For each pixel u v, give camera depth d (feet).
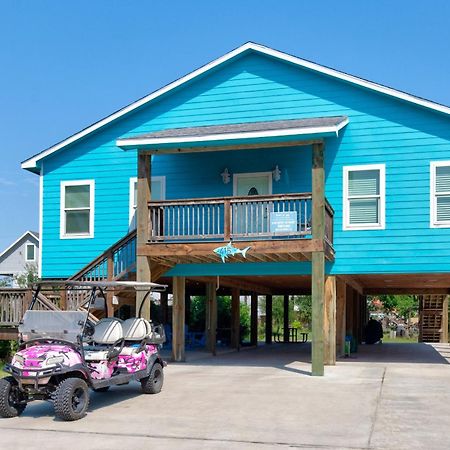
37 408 34.32
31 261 189.98
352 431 28.14
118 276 52.95
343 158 54.75
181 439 26.86
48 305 49.62
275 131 48.39
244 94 58.18
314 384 42.88
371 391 39.65
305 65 55.67
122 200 60.54
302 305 158.61
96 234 60.95
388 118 54.08
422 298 107.55
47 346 32.12
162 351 71.87
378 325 99.09
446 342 105.81
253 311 87.61
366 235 53.78
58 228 62.13
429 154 52.90
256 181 57.36
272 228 49.06
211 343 69.31
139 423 30.04
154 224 51.47
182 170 59.31
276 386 41.93
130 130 60.90
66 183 62.28
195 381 44.65
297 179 56.29
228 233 49.16
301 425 29.37
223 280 68.54
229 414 32.07
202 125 59.00
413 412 32.60
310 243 47.37
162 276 57.82
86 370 31.86
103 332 35.88
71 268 61.36
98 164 61.57
